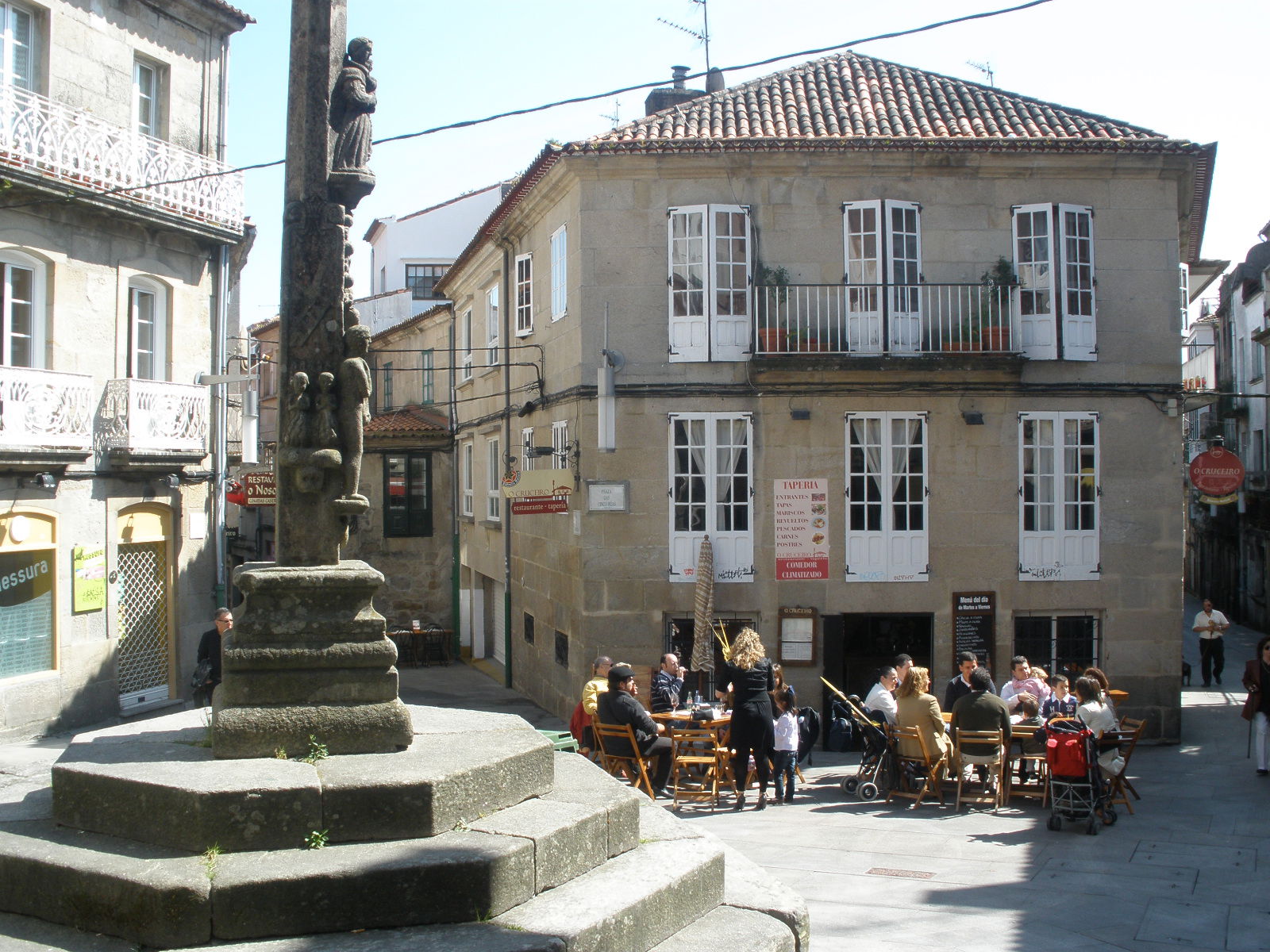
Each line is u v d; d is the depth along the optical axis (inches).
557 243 682.8
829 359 609.3
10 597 557.3
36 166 554.9
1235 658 1087.0
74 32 598.2
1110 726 433.1
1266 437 1309.1
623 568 619.2
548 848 179.9
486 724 224.2
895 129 643.5
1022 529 631.2
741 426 625.3
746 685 450.6
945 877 341.1
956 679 518.9
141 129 657.6
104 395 615.8
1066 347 635.5
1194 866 358.3
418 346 1224.2
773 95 695.1
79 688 594.2
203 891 156.6
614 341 623.2
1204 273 1057.5
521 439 803.4
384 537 1083.3
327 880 160.9
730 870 221.6
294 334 220.8
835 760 582.2
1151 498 640.4
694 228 625.3
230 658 200.4
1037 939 279.4
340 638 205.3
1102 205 642.8
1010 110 684.1
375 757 195.5
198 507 692.7
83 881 164.4
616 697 439.2
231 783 175.8
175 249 671.8
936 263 635.5
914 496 628.1
